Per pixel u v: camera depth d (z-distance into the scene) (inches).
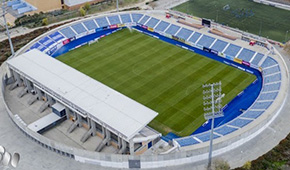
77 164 2903.5
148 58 4680.1
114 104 3184.1
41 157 2972.4
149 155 2844.5
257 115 3363.7
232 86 4089.6
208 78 4229.8
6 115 3550.7
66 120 3506.4
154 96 3895.2
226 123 3408.0
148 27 5487.2
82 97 3287.4
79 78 3565.5
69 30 5280.5
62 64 3826.3
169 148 3115.2
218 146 2938.0
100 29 5497.1
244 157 2960.1
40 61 3890.3
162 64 4527.6
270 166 2844.5
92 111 3110.2
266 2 6550.2
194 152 2856.8
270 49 4569.4
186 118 3555.6
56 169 2847.0
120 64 4539.9
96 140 3245.6
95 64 4552.2
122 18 5654.5
